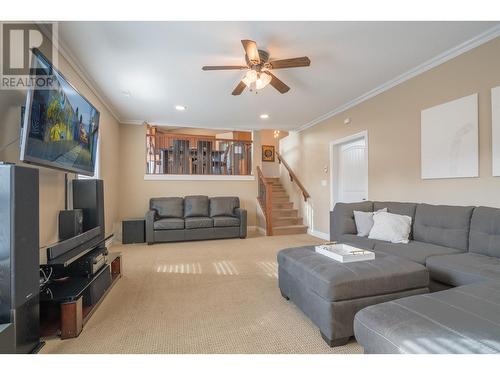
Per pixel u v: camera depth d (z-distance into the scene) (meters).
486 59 2.48
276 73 3.23
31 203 1.47
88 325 1.88
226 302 2.28
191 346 1.63
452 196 2.82
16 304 1.34
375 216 3.09
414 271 1.79
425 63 2.98
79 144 2.52
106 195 4.32
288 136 7.06
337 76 3.33
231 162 6.20
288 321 1.96
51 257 1.81
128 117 5.11
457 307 1.18
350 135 4.44
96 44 2.49
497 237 2.12
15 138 1.89
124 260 3.63
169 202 5.18
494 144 2.42
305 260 2.02
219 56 2.75
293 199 6.65
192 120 5.41
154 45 2.53
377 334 1.12
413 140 3.27
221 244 4.67
